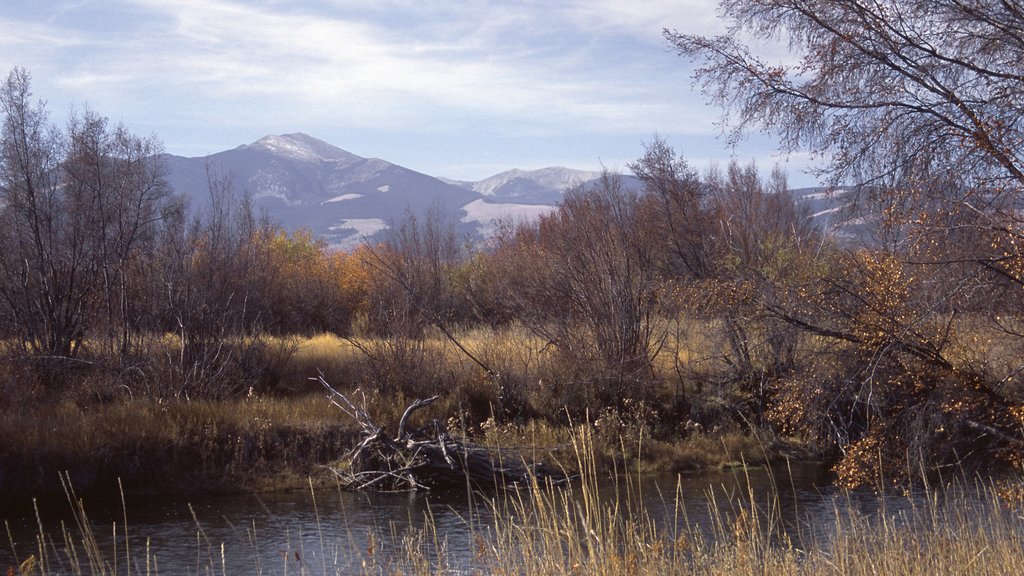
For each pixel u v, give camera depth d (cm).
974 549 873
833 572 886
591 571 775
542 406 2575
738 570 863
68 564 1511
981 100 1041
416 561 1038
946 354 1274
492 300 3309
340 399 2520
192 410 2266
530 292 2884
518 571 822
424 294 3011
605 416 2516
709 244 3022
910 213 1074
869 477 1329
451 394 2555
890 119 1081
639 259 2850
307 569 1405
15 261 2616
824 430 2050
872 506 1659
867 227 1194
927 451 1240
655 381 2639
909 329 1238
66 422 2166
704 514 1780
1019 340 1198
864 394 1326
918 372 1268
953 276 1120
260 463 2220
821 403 1480
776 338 1566
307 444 2300
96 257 2653
